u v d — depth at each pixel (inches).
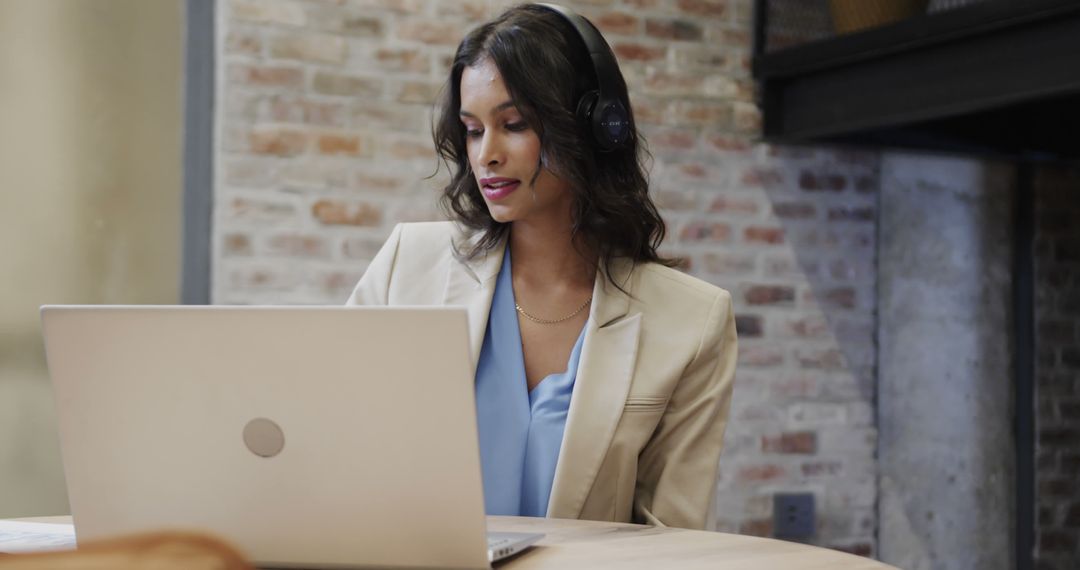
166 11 133.9
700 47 155.4
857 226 164.7
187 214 132.7
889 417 166.2
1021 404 174.2
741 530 157.1
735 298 157.2
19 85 129.9
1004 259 173.8
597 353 72.6
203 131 132.9
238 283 132.5
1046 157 169.3
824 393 162.1
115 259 132.5
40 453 130.4
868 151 165.3
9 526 62.1
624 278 75.9
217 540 20.0
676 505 71.8
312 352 48.3
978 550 171.5
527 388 74.0
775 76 154.8
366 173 137.6
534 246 76.7
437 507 48.8
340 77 136.6
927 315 169.0
